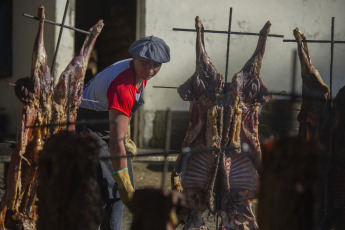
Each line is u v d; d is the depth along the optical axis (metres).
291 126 4.98
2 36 12.23
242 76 4.97
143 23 9.75
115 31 12.36
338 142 4.65
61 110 4.63
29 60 11.15
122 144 4.48
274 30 10.58
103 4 12.84
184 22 9.93
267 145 2.82
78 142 2.95
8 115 12.29
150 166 9.76
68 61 9.99
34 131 4.52
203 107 4.97
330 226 4.66
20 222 4.51
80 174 2.95
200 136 4.99
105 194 4.74
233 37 10.20
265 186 2.79
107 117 4.99
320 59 11.02
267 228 2.74
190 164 5.02
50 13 10.01
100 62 12.77
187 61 9.97
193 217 5.05
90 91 4.82
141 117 9.78
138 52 4.52
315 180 2.65
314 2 10.85
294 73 3.55
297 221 2.62
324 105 4.77
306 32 10.83
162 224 2.84
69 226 2.91
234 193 5.06
